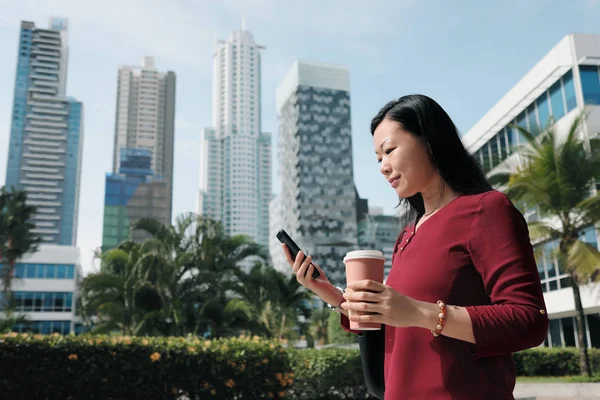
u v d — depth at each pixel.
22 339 7.35
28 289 63.75
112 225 166.75
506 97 27.73
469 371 1.32
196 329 20.20
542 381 16.28
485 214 1.38
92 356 7.66
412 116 1.56
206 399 8.22
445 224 1.44
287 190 158.00
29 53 174.62
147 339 8.37
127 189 171.88
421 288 1.41
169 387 8.05
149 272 20.27
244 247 22.98
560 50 23.61
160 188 175.12
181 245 22.09
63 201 166.00
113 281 20.86
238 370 8.52
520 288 1.27
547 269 25.25
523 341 1.22
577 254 14.71
